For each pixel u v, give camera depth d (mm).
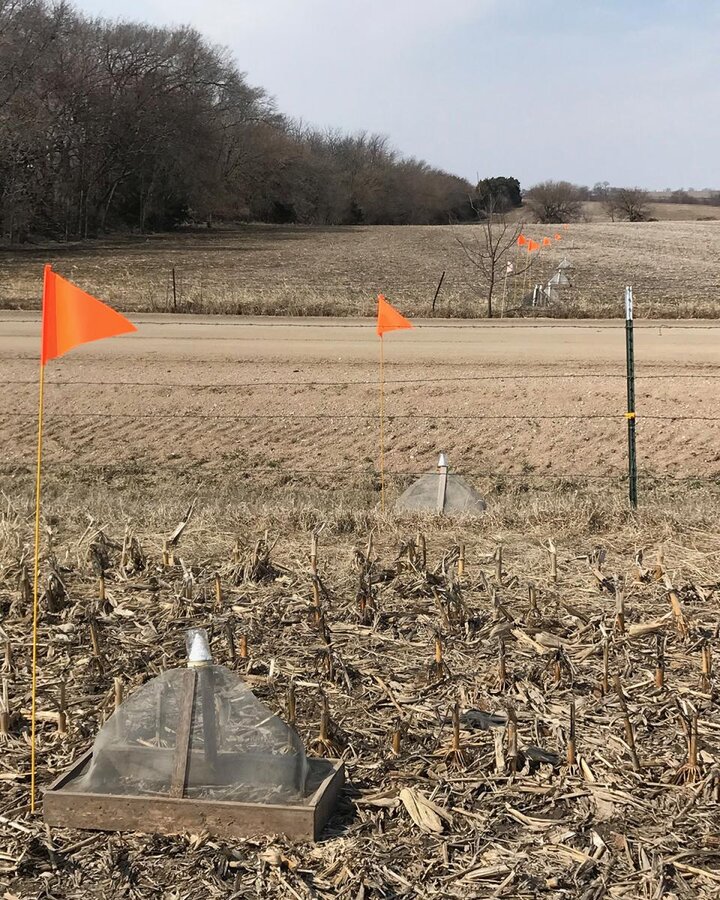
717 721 5531
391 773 5000
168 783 4629
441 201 117938
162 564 8438
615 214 124438
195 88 85812
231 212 96812
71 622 7152
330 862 4277
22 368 20438
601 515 9922
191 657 4699
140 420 17875
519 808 4680
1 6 69188
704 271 46719
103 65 77750
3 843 4484
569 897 4023
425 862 4277
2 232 68750
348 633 6934
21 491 15305
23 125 66062
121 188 82375
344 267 50625
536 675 6098
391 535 9516
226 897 4078
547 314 28391
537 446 16594
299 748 4684
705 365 20266
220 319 27172
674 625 6887
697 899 3998
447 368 20359
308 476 15812
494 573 8109
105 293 30641
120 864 4305
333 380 19500
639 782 4871
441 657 6137
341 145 116250
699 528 9523
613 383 18797
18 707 5855
